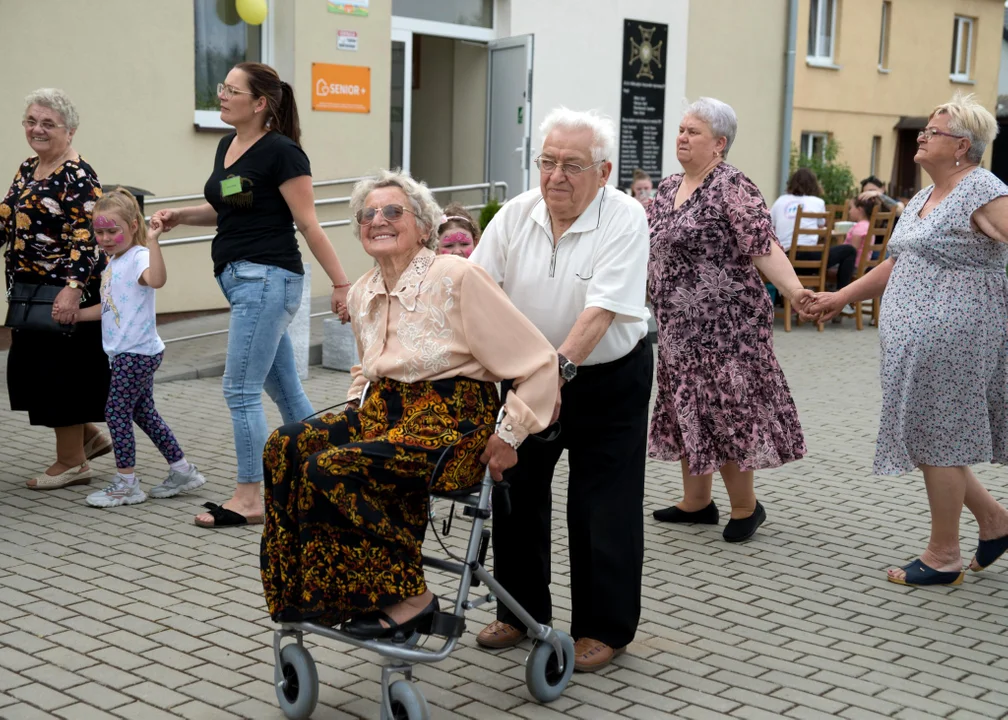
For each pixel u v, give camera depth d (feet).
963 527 18.40
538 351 10.91
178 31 35.42
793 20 56.65
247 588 14.75
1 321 31.63
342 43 39.19
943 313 15.16
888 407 15.70
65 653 12.60
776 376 17.29
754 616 14.39
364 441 10.77
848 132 74.54
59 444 19.30
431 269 10.85
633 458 12.57
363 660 12.67
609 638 12.66
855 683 12.41
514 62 45.60
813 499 20.08
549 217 12.19
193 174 36.40
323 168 39.34
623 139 50.16
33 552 15.92
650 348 12.78
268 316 16.85
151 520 17.53
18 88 32.27
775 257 16.72
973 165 15.31
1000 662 13.10
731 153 55.98
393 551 10.51
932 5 79.20
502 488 11.14
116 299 17.92
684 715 11.52
